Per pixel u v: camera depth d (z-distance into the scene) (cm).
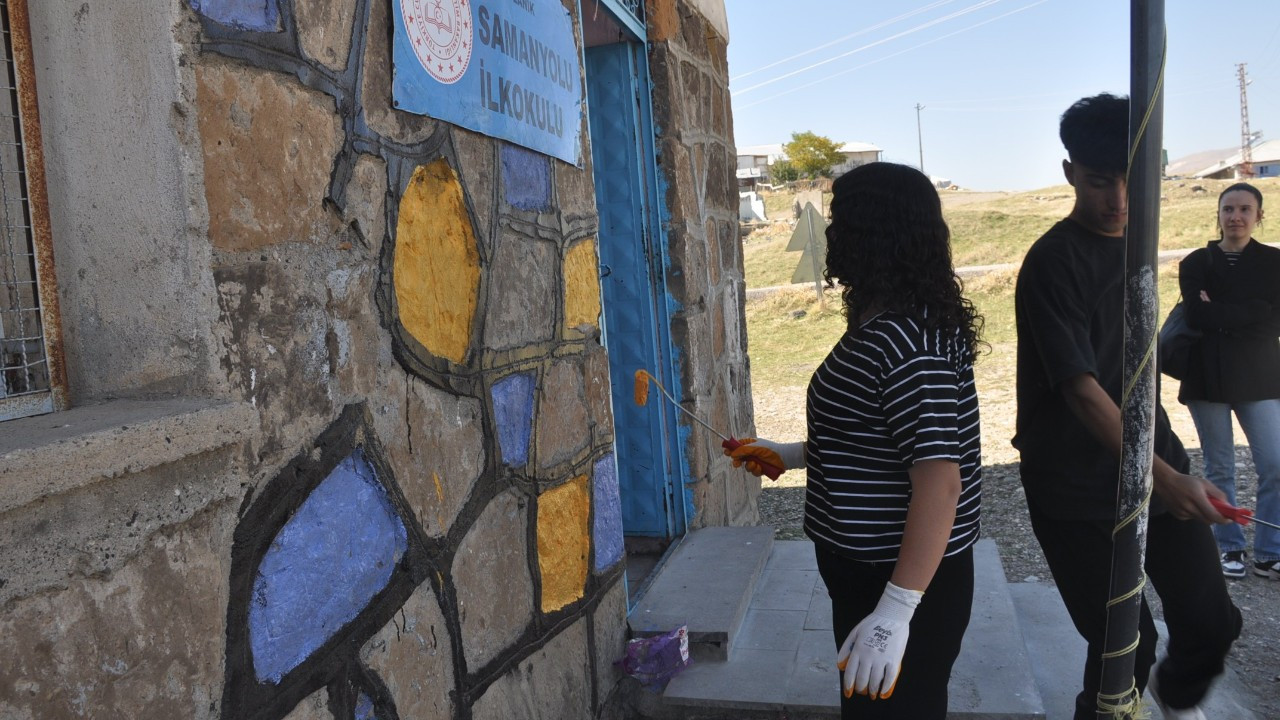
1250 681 359
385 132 199
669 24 454
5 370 148
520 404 258
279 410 165
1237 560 467
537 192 277
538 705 261
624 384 453
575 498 291
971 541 201
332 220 182
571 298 297
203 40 152
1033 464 255
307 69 176
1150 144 183
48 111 155
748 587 387
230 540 154
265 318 163
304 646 170
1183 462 258
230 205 156
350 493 184
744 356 604
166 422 137
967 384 203
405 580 201
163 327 153
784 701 313
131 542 135
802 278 1475
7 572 117
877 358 191
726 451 263
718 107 561
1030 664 331
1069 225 246
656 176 450
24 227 153
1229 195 451
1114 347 245
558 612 276
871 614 182
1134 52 182
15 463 115
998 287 1766
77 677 127
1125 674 205
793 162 6706
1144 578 202
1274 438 452
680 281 450
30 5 154
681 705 320
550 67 288
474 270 235
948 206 4625
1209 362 459
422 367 210
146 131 150
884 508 196
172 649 142
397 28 201
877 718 196
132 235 153
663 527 450
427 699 208
